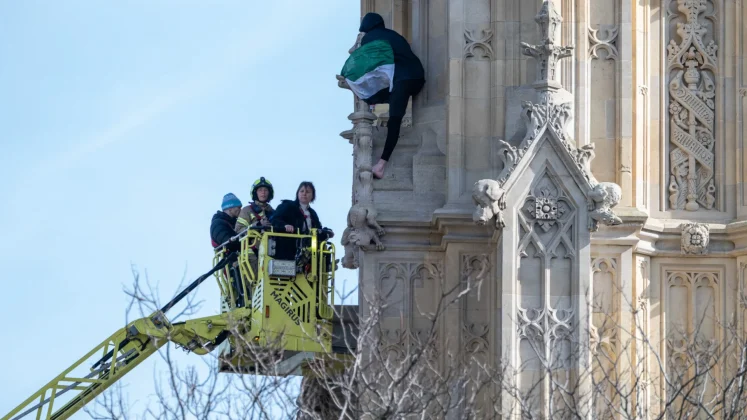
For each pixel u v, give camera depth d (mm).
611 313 81562
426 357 78750
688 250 83562
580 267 79375
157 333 88125
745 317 82750
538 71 80625
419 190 83625
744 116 84812
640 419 74562
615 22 83688
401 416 69438
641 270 83125
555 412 72500
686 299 83625
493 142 82875
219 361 80125
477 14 83688
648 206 84250
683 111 85125
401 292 82750
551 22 80375
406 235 83062
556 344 78875
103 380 89500
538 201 79562
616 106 83312
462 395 75562
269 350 73812
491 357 80750
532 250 79562
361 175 83438
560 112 80062
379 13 92438
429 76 85375
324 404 83625
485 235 82062
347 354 85375
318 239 87375
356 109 85688
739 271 83438
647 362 81625
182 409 69812
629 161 83062
